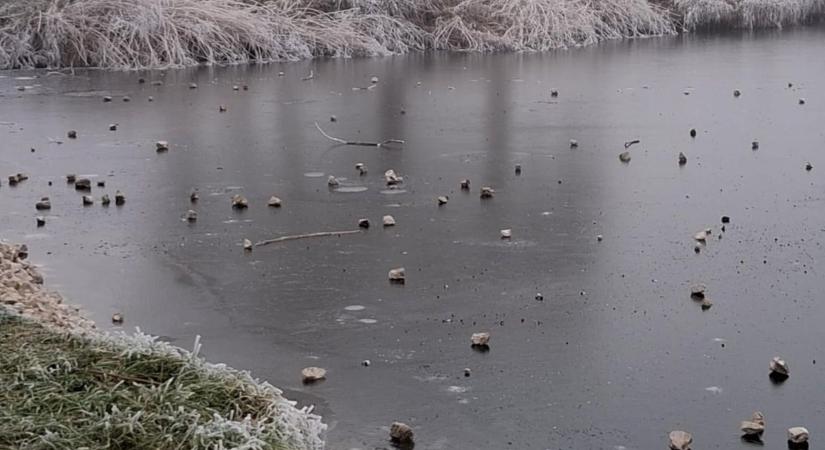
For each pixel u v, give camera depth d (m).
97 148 10.74
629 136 11.66
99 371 4.90
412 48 20.34
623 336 5.76
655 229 7.88
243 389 4.76
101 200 8.67
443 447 4.55
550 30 21.28
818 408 4.88
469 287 6.56
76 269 6.92
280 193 8.94
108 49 17.25
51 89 14.77
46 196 8.78
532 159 10.39
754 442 4.56
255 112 12.96
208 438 4.29
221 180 9.40
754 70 17.45
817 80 16.20
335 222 8.05
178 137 11.35
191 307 6.23
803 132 11.97
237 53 18.31
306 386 5.15
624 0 23.30
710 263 7.04
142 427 4.35
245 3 19.41
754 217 8.22
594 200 8.77
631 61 18.70
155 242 7.52
